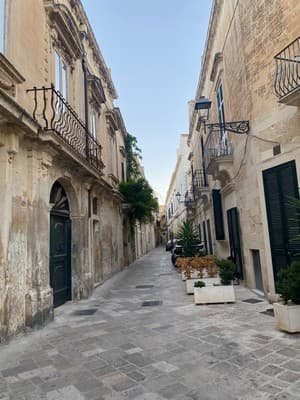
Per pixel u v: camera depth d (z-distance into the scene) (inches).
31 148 229.1
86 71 403.5
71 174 315.3
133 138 841.5
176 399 111.6
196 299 268.7
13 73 203.8
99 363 149.0
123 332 200.1
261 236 275.4
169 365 141.9
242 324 199.8
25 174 223.9
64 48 326.6
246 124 297.7
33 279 223.1
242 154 321.7
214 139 440.1
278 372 128.3
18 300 202.5
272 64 258.8
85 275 338.6
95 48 471.5
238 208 350.6
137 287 403.5
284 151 247.1
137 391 119.0
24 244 214.8
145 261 888.9
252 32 283.7
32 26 247.4
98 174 384.5
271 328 187.6
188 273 341.7
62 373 139.7
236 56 325.4
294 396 109.2
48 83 274.5
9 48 210.7
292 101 211.8
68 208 339.9
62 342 184.9
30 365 150.9
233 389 116.6
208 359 146.3
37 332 208.5
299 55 215.5
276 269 255.4
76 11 388.5
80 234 339.3
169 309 259.4
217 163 365.7
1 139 194.5
